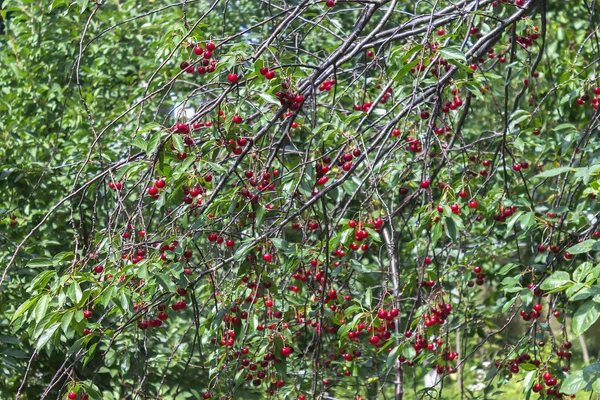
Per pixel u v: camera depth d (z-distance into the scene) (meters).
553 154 5.58
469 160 4.59
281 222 3.03
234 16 6.93
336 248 3.82
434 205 3.30
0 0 7.94
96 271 2.97
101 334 3.01
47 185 5.58
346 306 4.09
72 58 6.59
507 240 5.06
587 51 6.81
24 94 6.38
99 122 6.02
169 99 6.28
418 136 3.70
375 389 4.98
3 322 4.83
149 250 3.33
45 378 5.56
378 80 4.54
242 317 3.48
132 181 4.95
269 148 3.10
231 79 2.97
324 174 3.13
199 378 5.84
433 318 3.56
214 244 3.53
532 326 3.68
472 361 8.78
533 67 4.20
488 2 3.52
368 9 3.35
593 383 2.31
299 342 4.87
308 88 3.26
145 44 7.07
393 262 4.18
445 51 2.94
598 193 3.54
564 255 3.79
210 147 3.17
